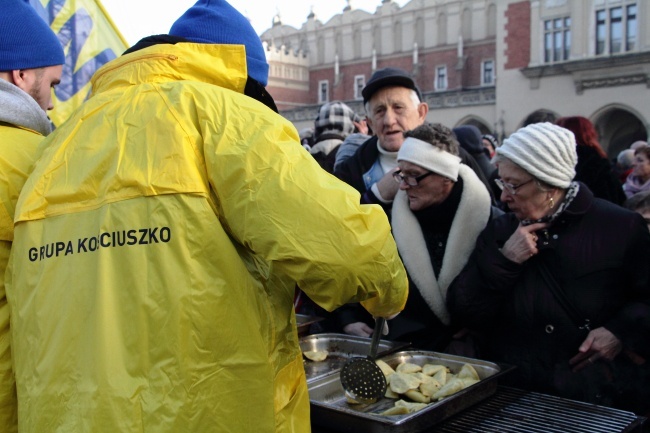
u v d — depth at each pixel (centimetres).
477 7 3325
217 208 121
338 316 260
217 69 133
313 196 114
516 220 213
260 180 116
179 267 115
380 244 117
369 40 3762
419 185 224
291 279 120
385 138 277
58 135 134
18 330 125
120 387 113
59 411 116
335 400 190
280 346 129
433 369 198
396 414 170
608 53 2292
